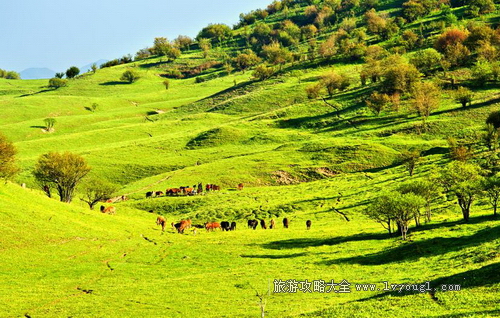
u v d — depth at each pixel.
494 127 89.62
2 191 53.62
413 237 45.94
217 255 46.16
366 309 24.47
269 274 38.03
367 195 74.69
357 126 133.00
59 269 39.88
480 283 25.73
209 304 30.89
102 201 83.75
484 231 41.66
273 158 113.81
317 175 101.19
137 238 53.50
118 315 29.50
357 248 45.56
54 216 52.56
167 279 38.03
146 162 120.75
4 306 31.23
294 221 66.81
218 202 84.56
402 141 111.81
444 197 63.88
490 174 70.50
